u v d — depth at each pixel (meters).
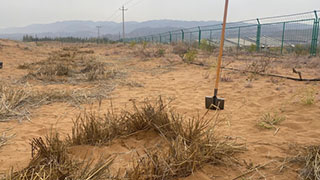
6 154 2.82
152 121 3.25
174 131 2.96
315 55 14.27
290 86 6.39
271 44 17.59
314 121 3.75
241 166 2.46
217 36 22.17
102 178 2.09
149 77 8.86
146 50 19.53
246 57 14.66
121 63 13.74
